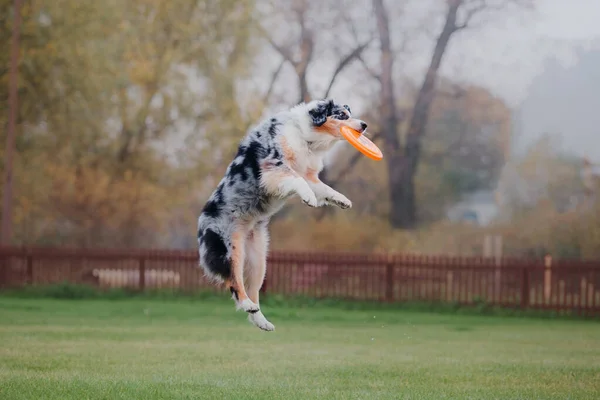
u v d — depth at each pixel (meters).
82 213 33.16
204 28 32.81
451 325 18.41
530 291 21.55
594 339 15.63
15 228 32.31
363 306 22.11
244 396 8.60
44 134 31.38
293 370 10.61
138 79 31.41
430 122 45.88
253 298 9.30
